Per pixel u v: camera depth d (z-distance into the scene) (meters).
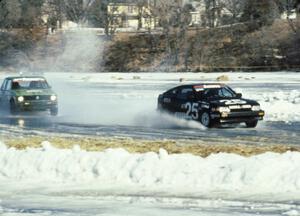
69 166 19.89
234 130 32.72
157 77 101.62
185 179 18.33
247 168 18.11
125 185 18.42
